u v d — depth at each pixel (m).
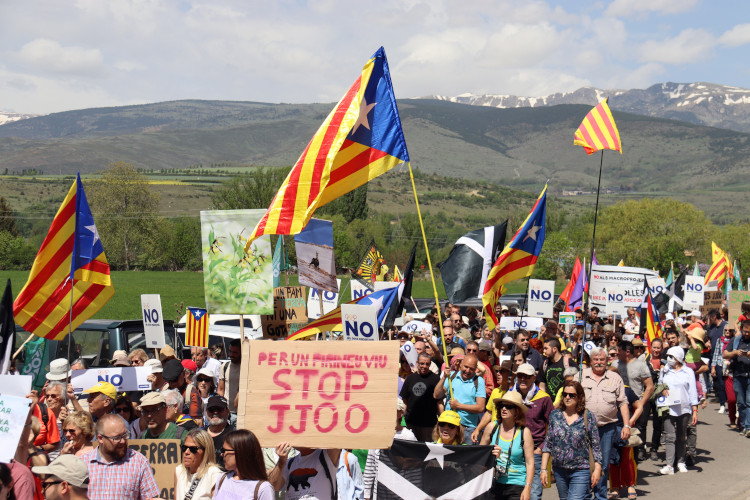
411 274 14.64
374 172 9.36
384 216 117.94
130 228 102.88
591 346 15.75
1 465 6.20
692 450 13.68
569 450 9.13
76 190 10.82
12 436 6.28
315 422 7.12
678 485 12.23
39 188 186.25
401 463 8.28
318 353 7.21
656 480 12.63
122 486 6.96
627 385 12.68
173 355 12.44
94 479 6.95
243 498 6.38
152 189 192.62
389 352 7.19
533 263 12.89
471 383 10.49
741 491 11.74
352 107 9.09
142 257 102.38
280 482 7.16
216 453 8.30
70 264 10.99
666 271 85.44
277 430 7.11
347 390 7.16
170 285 77.44
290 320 11.48
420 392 10.26
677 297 29.91
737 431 16.91
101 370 10.63
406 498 8.23
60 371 10.48
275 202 8.96
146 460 7.20
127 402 9.65
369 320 10.32
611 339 15.61
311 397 7.15
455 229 121.44
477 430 9.92
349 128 8.99
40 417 8.59
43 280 10.90
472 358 10.51
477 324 20.20
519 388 10.19
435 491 8.22
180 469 7.43
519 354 11.56
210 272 10.45
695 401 13.30
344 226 89.50
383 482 8.27
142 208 105.88
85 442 7.84
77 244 10.61
